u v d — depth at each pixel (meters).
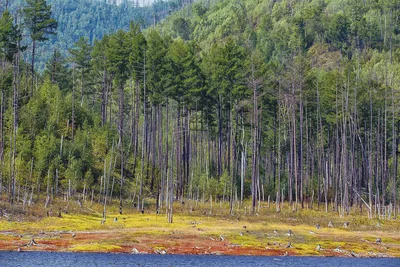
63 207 85.75
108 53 114.12
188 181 111.31
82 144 105.06
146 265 51.28
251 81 102.31
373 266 54.34
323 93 113.06
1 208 78.06
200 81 110.19
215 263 53.47
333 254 60.81
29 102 108.31
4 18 112.44
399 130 119.06
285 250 61.50
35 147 97.38
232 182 103.00
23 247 58.00
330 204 107.81
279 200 102.19
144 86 107.12
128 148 114.25
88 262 51.78
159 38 110.44
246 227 75.94
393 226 81.31
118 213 88.94
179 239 65.56
